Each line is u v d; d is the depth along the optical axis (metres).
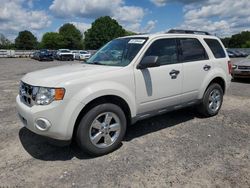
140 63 4.32
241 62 11.69
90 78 3.79
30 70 18.84
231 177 3.34
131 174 3.44
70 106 3.59
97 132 3.92
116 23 80.88
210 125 5.33
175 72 4.80
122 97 4.06
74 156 3.98
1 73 16.33
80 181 3.29
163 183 3.23
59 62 32.59
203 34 5.73
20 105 3.95
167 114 6.07
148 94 4.44
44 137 3.75
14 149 4.24
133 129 5.11
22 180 3.33
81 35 101.62
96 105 3.87
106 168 3.60
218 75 5.71
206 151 4.09
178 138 4.64
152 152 4.08
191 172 3.47
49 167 3.66
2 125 5.36
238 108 6.62
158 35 4.73
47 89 3.56
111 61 4.59
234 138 4.62
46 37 99.19
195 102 5.42
